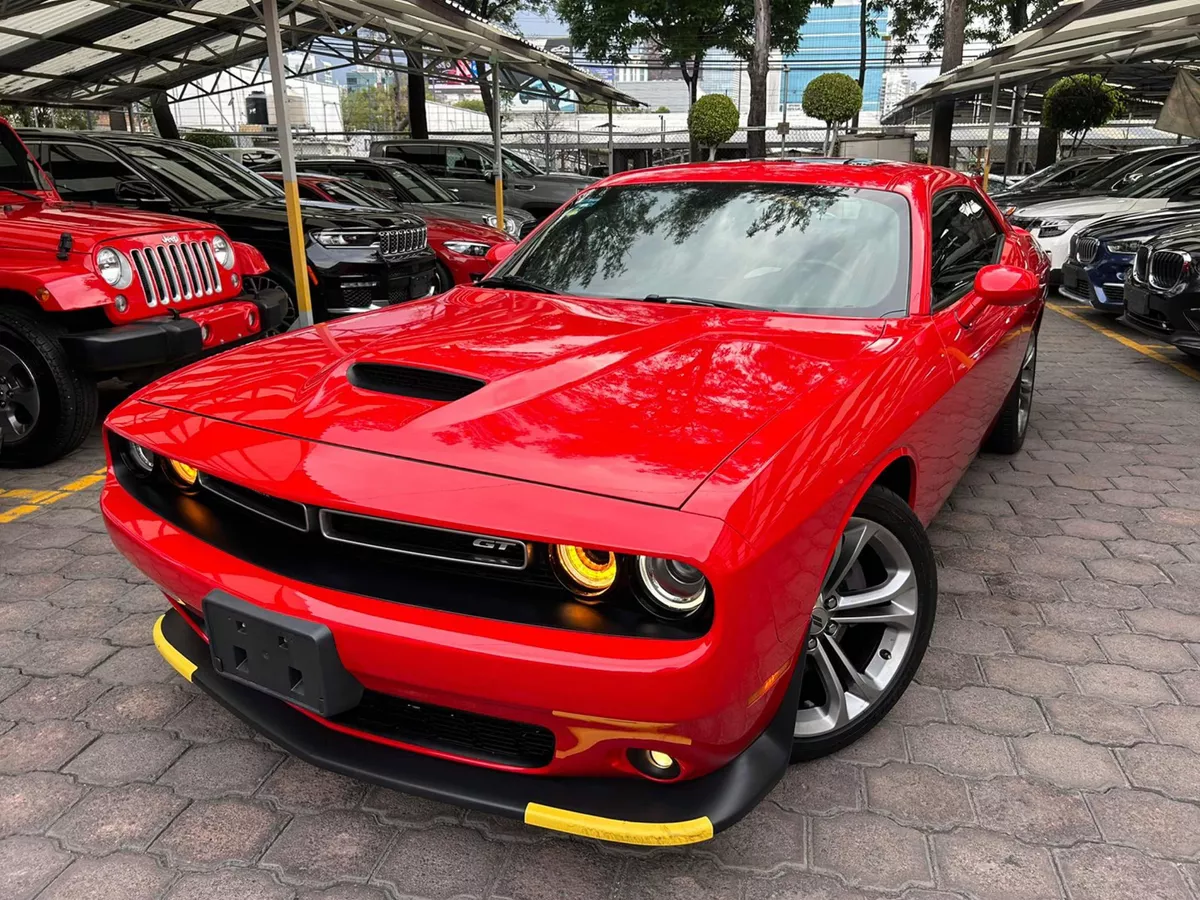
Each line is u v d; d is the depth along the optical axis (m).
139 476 2.34
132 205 7.40
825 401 2.11
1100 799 2.25
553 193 14.64
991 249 4.00
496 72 11.39
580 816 1.78
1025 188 14.63
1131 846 2.09
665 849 2.09
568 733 1.76
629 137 28.95
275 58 6.36
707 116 22.09
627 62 27.31
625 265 3.16
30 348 4.46
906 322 2.75
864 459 2.05
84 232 4.53
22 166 5.56
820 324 2.71
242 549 2.01
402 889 1.98
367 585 1.85
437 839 2.13
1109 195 11.72
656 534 1.62
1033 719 2.59
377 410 2.06
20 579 3.46
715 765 1.84
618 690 1.64
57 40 8.42
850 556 2.22
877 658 2.43
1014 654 2.95
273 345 2.63
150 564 2.13
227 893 1.96
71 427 4.62
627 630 1.68
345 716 2.01
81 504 4.25
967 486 4.51
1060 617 3.19
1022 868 2.03
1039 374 7.05
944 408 2.71
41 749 2.45
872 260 2.96
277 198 8.00
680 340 2.48
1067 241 10.78
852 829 2.14
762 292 2.92
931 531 3.94
